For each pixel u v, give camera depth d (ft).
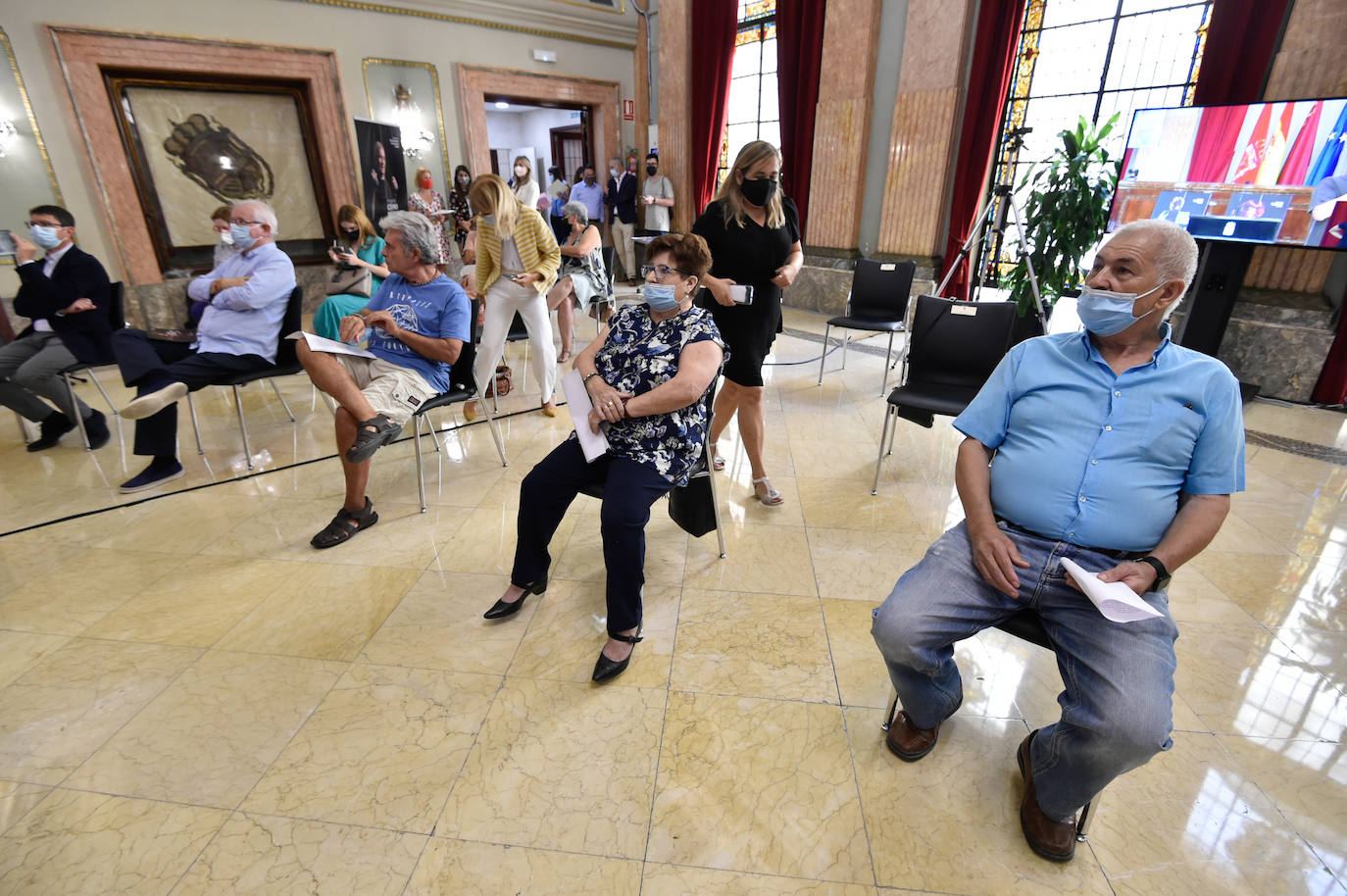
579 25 25.46
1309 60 11.36
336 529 7.84
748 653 6.05
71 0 16.34
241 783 4.69
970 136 16.94
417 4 21.79
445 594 6.89
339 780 4.72
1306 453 10.39
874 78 18.90
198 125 19.13
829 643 6.18
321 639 6.20
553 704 5.44
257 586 7.01
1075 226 13.01
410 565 7.43
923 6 17.02
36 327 10.67
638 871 4.11
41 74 16.30
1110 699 3.68
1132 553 4.17
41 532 8.07
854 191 19.93
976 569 4.50
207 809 4.50
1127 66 14.74
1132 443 4.08
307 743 5.04
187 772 4.78
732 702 5.47
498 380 13.34
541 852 4.23
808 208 21.40
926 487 9.37
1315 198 10.84
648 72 27.96
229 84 19.38
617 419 5.66
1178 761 4.89
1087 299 4.07
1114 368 4.24
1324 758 4.92
